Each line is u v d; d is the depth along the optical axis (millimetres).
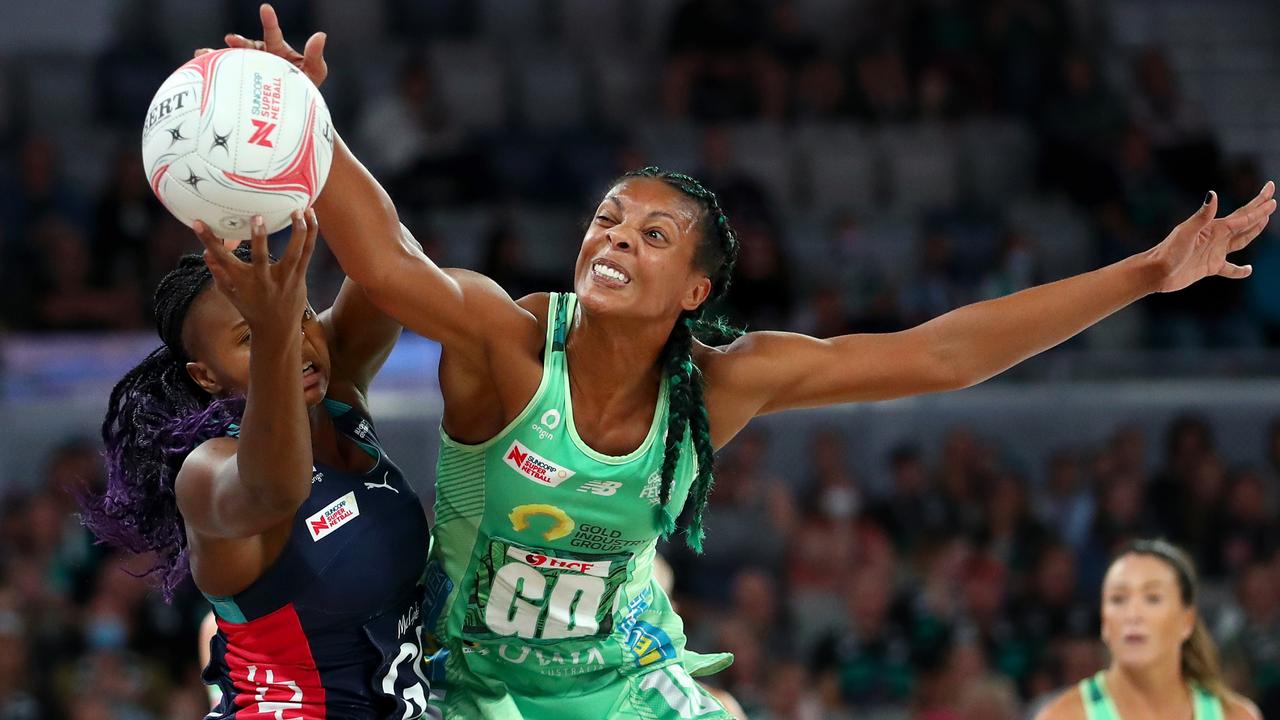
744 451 21266
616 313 7801
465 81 28672
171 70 28359
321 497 7832
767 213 24188
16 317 22969
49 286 23328
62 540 19453
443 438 8172
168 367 8117
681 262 7980
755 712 18359
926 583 20266
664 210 7953
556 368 7938
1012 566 20609
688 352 8203
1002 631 19859
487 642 8461
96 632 18641
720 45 28641
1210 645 12914
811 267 25750
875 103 28562
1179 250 8773
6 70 27812
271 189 6586
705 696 8898
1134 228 26547
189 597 19047
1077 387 22547
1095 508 21375
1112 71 30781
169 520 8062
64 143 26766
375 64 28609
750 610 19359
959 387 8711
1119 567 12789
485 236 25297
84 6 31156
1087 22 31562
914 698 19094
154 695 18375
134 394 8102
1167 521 21391
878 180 27984
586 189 26766
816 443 21688
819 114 28469
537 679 8547
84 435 20453
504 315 7906
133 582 19062
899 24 29641
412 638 8250
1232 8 33156
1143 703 12844
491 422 8016
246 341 7684
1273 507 21875
